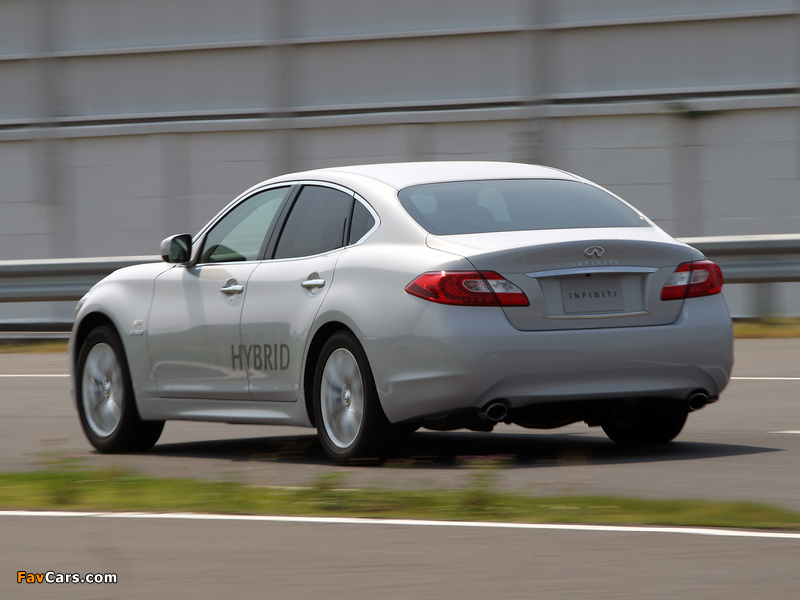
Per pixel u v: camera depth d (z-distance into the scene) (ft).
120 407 77.92
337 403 66.44
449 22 191.83
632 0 186.39
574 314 63.00
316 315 67.05
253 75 199.82
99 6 205.57
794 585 38.29
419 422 63.57
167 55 203.41
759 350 123.75
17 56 209.05
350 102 196.34
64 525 50.29
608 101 187.52
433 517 49.62
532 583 38.96
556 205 68.39
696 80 184.96
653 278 64.64
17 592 39.27
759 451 68.39
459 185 68.85
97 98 206.28
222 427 88.94
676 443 72.54
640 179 186.29
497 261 62.34
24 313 181.16
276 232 72.33
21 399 105.40
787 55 181.88
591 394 63.00
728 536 44.96
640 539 44.73
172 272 77.05
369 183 69.10
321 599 37.60
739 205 183.11
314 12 197.16
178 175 203.10
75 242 208.13
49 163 208.13
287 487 56.80
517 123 189.47
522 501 51.65
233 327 71.82
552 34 188.96
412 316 62.59
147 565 42.63
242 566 42.06
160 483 58.75
